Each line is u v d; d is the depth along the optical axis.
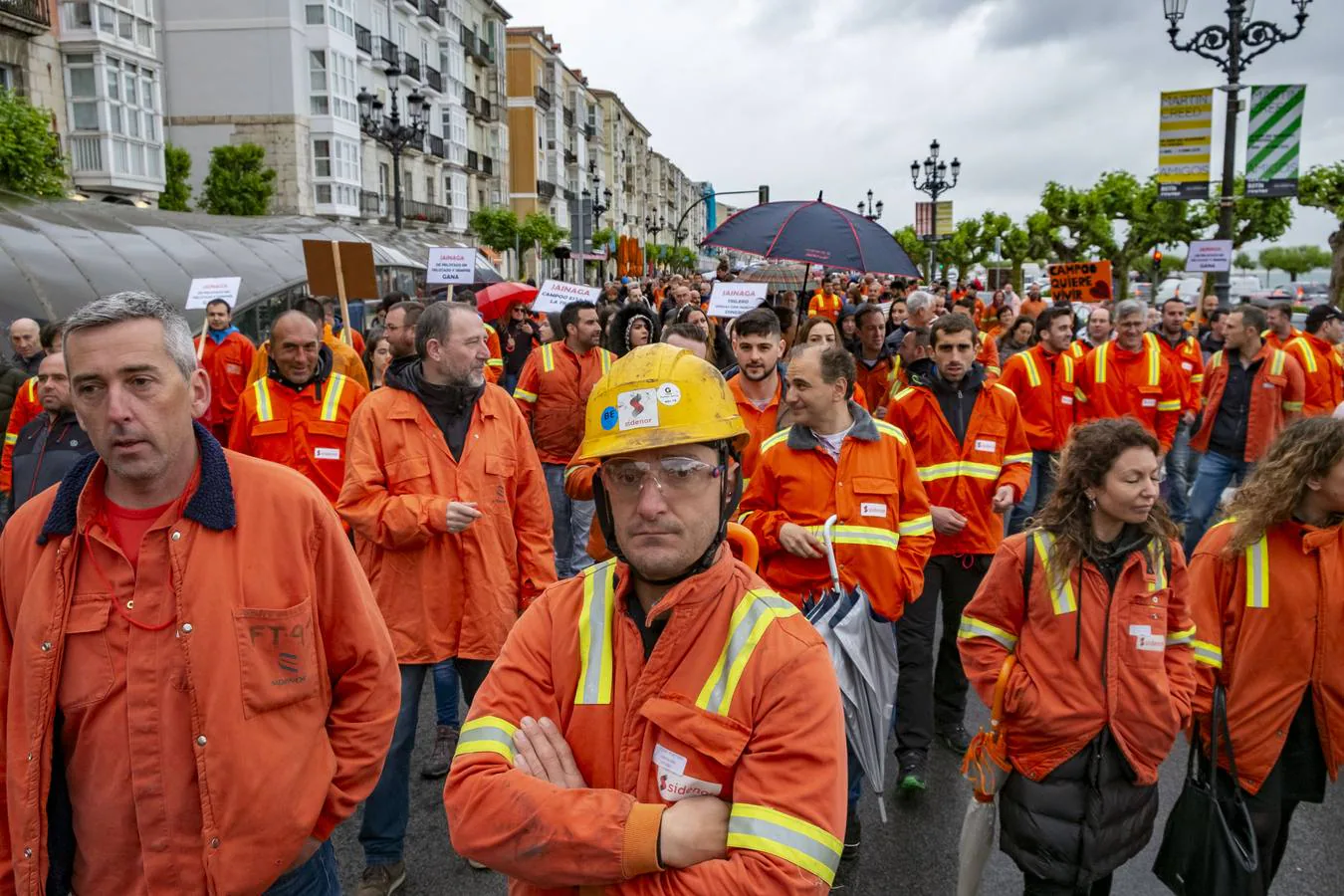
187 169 31.48
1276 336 8.82
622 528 1.73
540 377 7.31
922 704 4.59
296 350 4.93
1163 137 15.15
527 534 4.05
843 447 3.91
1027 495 7.98
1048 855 2.91
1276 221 37.25
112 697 2.03
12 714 2.03
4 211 14.88
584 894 1.65
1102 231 44.34
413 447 3.81
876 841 4.14
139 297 2.06
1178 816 3.01
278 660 2.12
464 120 57.34
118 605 2.05
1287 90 14.64
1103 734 2.89
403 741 3.69
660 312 17.80
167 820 2.03
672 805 1.64
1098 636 2.90
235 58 36.91
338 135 39.06
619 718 1.73
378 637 2.33
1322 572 2.99
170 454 2.05
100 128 26.72
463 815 1.71
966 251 61.69
